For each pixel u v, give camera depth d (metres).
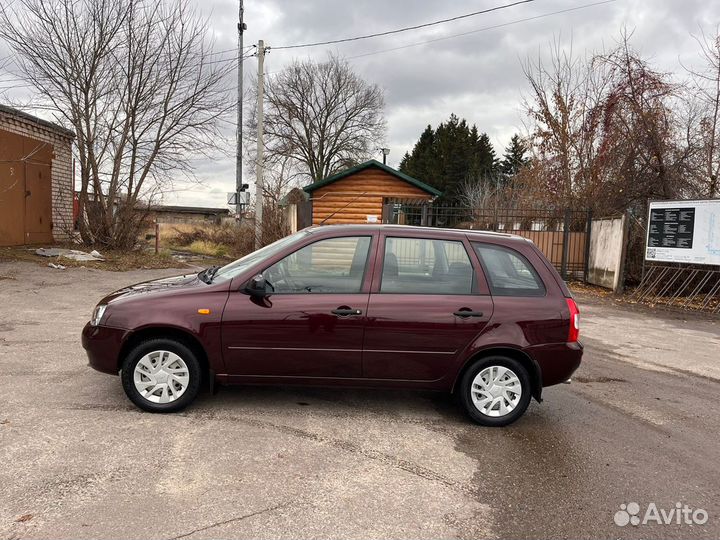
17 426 3.86
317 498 3.10
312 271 4.36
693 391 5.68
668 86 13.94
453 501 3.16
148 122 15.02
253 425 4.11
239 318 4.17
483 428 4.32
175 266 14.29
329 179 16.11
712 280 12.32
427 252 4.45
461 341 4.27
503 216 15.43
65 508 2.86
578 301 12.07
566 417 4.68
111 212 15.07
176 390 4.24
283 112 42.00
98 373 5.17
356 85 42.97
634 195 14.71
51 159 15.03
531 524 2.96
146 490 3.09
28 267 11.70
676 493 3.38
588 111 15.95
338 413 4.47
